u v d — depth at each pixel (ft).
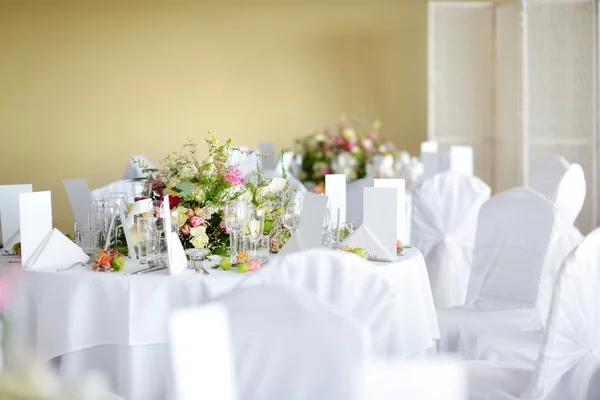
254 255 9.84
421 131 28.66
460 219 13.78
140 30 27.17
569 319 7.95
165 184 11.30
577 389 8.02
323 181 21.99
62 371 9.46
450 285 13.70
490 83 25.22
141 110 27.25
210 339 4.50
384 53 28.43
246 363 4.95
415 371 4.96
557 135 23.72
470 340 10.05
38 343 9.48
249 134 27.91
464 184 14.01
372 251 10.23
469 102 25.21
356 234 10.37
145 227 9.98
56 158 26.76
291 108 28.09
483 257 11.49
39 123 26.63
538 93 23.82
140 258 10.09
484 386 8.08
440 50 24.91
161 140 27.40
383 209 10.28
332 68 28.25
